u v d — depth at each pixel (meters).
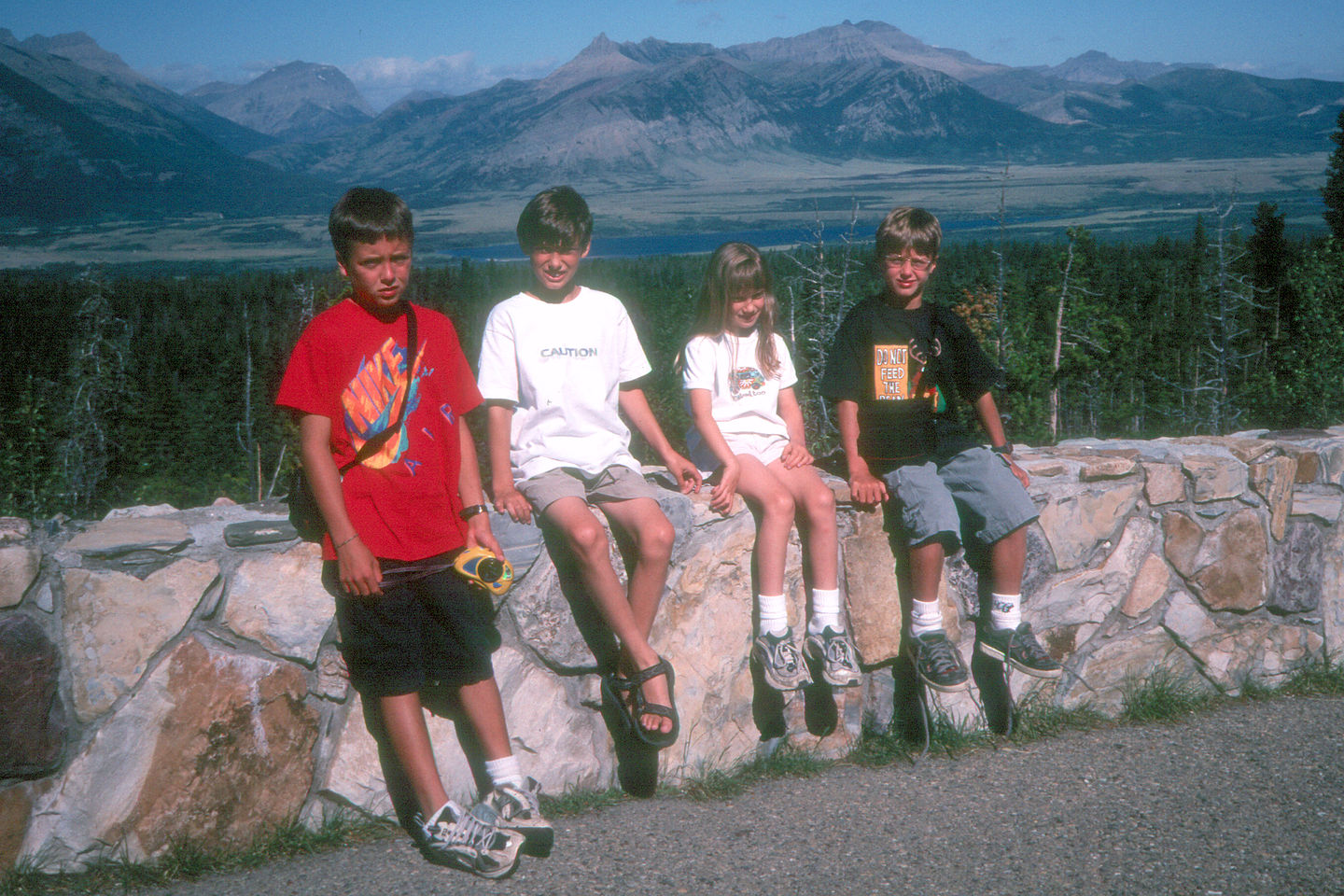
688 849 2.57
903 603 3.32
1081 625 3.55
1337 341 34.06
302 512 2.59
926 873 2.44
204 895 2.32
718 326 3.21
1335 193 62.28
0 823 2.31
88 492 34.84
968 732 3.35
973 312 35.94
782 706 3.18
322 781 2.63
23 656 2.31
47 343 91.38
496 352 2.84
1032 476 3.44
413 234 2.49
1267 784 2.97
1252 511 3.79
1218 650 3.77
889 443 3.21
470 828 2.42
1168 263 114.50
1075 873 2.44
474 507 2.59
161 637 2.45
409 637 2.48
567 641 2.88
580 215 2.84
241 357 79.81
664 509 2.97
